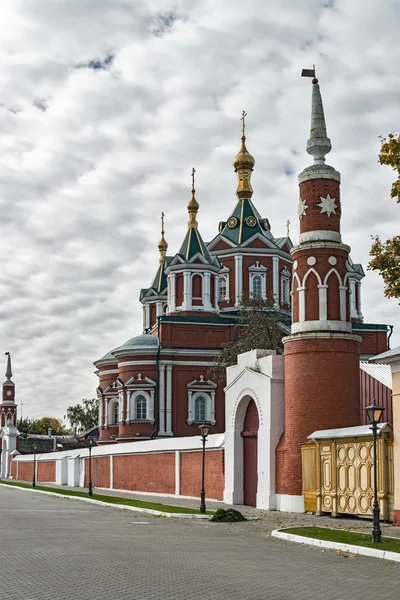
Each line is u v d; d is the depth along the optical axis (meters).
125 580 13.28
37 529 22.92
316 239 31.14
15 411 108.06
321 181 31.67
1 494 50.03
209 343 63.38
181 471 42.41
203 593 12.22
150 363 62.97
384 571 15.10
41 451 104.88
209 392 62.66
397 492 23.72
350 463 26.50
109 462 55.41
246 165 70.44
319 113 32.50
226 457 36.31
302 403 30.34
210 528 24.02
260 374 33.12
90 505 37.25
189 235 66.00
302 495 29.92
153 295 82.19
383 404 34.28
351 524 24.58
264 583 13.37
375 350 65.44
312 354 30.36
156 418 62.12
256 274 67.38
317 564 15.94
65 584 12.70
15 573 13.80
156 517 28.86
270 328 58.69
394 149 27.88
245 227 68.56
